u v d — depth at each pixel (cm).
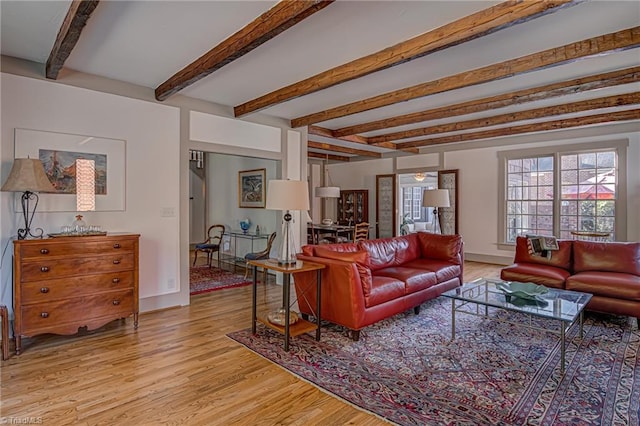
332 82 350
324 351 295
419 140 766
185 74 342
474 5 242
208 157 823
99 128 364
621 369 262
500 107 451
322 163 1023
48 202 333
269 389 236
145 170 396
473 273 622
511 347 303
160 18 254
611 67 354
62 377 249
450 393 230
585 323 361
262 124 514
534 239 462
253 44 267
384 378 250
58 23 261
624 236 588
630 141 580
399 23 264
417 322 369
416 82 394
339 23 263
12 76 315
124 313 336
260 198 654
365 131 606
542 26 271
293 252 333
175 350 296
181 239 425
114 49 304
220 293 485
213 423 199
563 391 232
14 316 282
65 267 303
